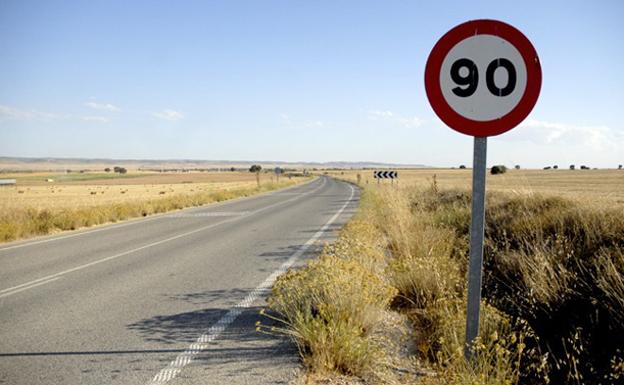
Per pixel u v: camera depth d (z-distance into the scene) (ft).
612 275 15.31
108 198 123.24
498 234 26.13
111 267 25.21
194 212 64.80
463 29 8.82
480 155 8.85
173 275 22.81
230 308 16.81
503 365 10.00
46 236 40.52
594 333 14.34
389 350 12.28
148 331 14.30
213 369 11.27
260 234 38.81
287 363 11.51
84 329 14.58
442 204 43.93
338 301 13.17
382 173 119.14
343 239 23.39
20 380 10.85
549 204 29.45
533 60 8.59
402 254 22.80
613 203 24.81
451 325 11.97
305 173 467.52
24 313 16.53
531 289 16.79
